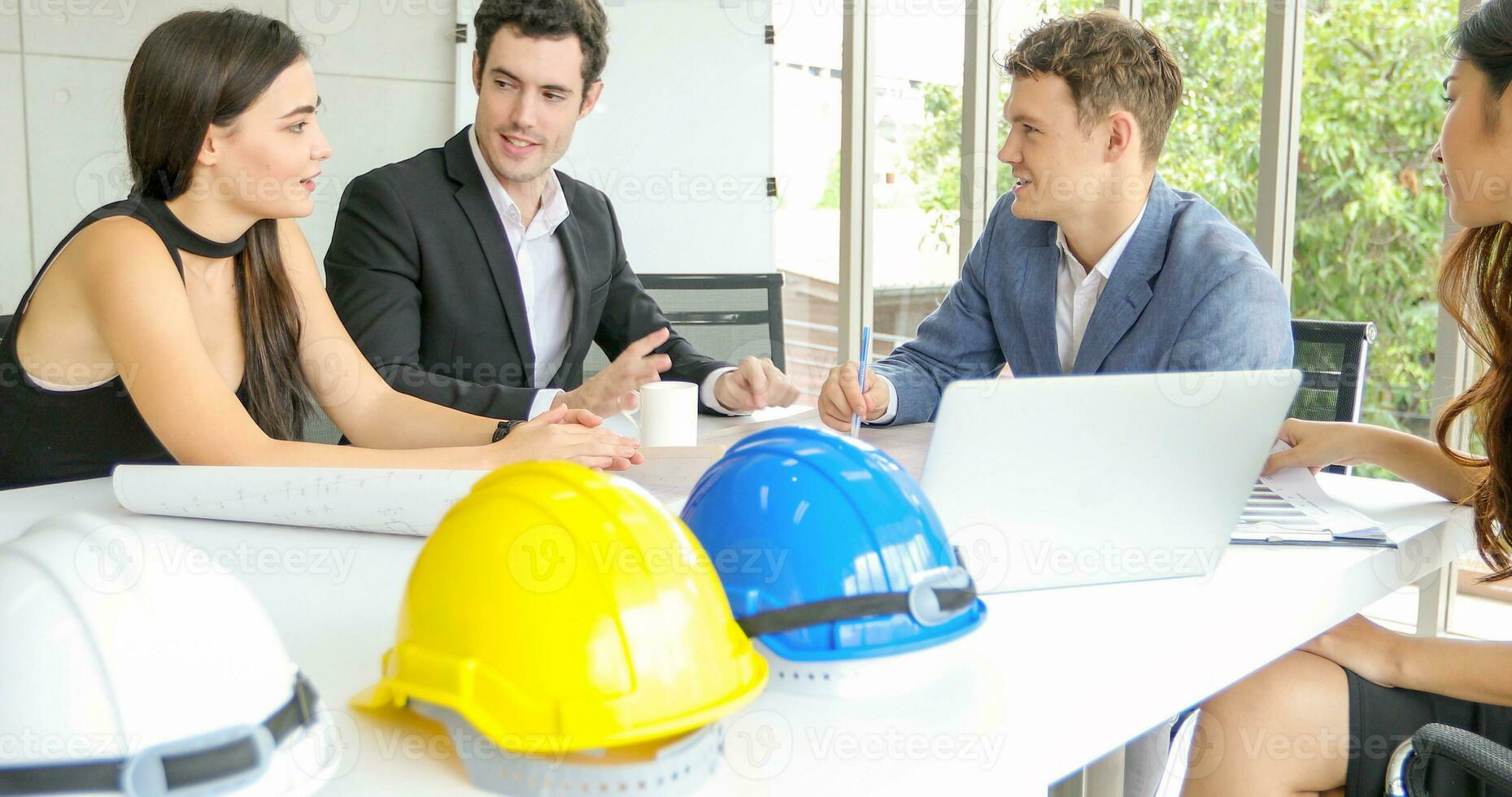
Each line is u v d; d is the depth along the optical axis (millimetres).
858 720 711
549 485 639
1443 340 2631
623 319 2324
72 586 553
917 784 626
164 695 543
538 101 2014
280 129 1504
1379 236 2750
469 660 606
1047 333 1810
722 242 4078
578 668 580
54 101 3322
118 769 532
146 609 557
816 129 4172
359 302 1963
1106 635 874
